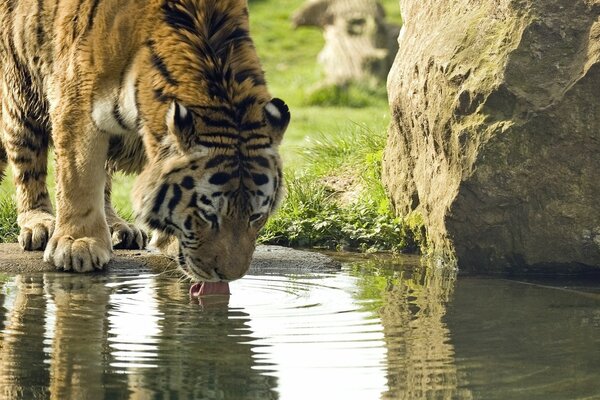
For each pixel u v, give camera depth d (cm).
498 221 1155
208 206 966
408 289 1071
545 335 866
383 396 703
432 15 1268
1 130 1273
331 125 2475
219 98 985
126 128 1072
